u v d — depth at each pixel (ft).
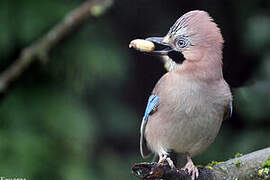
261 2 42.80
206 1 45.96
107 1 36.45
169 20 46.68
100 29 38.83
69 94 37.04
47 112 35.70
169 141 25.84
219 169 23.08
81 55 37.11
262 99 38.73
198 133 25.25
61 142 35.45
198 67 25.17
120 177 39.81
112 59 38.11
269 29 39.45
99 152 40.22
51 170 34.63
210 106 24.93
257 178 22.62
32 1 36.65
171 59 25.91
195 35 25.40
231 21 44.29
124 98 45.34
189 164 23.57
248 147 38.83
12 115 35.37
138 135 43.42
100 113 42.37
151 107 26.18
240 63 41.78
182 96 24.90
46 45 36.14
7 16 36.09
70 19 36.11
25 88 36.42
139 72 46.21
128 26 46.21
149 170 21.15
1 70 38.22
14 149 33.96
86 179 35.24
